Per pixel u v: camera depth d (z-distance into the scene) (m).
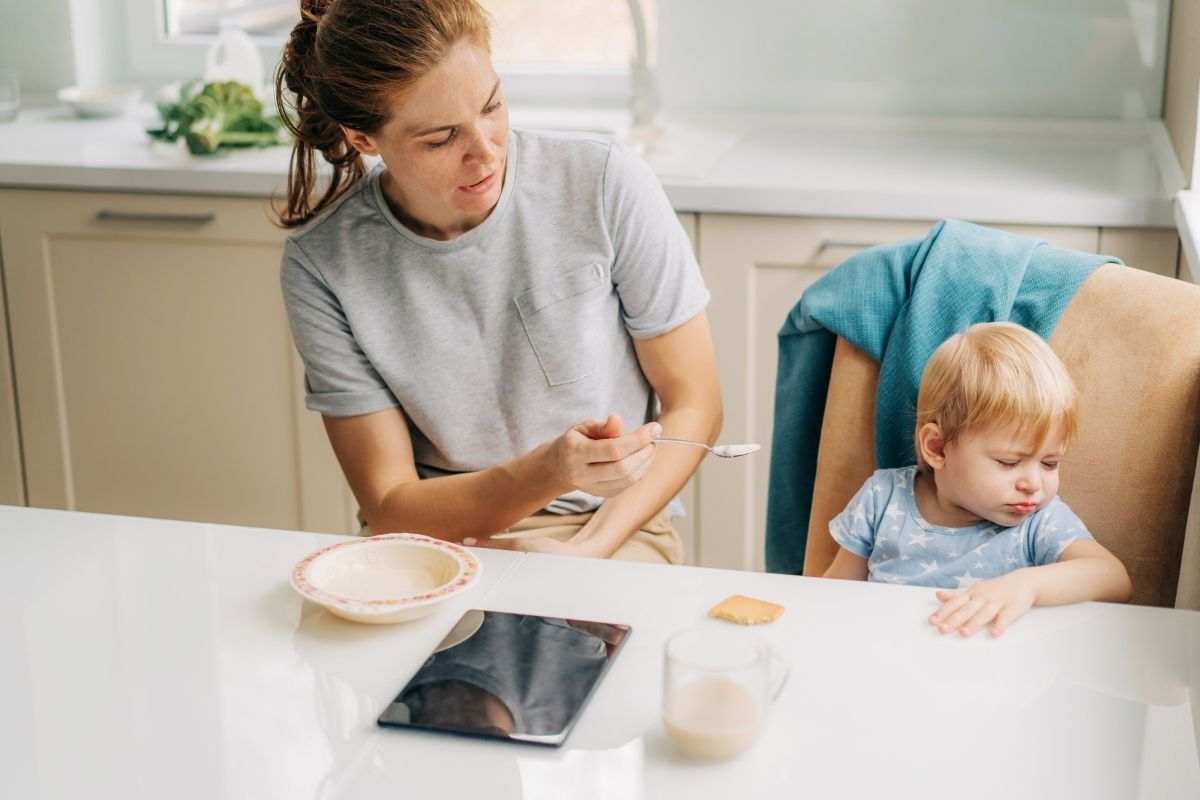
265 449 2.62
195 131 2.50
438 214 1.57
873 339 1.59
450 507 1.52
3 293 2.60
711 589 1.24
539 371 1.65
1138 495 1.46
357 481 1.67
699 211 2.29
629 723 1.02
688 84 2.88
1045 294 1.53
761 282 2.31
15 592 1.25
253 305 2.52
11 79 2.92
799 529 1.76
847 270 1.64
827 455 1.63
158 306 2.56
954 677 1.09
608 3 2.92
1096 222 2.14
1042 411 1.41
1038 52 2.69
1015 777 0.95
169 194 2.48
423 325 1.63
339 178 1.67
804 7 2.78
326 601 1.17
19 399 2.67
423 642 1.15
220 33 3.08
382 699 1.06
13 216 2.56
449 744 1.00
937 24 2.72
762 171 2.36
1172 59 2.53
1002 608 1.18
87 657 1.13
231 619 1.19
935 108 2.77
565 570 1.29
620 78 2.95
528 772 0.96
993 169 2.36
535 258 1.63
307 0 1.55
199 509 2.68
